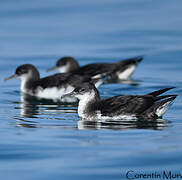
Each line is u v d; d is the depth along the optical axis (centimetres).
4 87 2034
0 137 1188
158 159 1000
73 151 1062
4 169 955
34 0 3397
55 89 1888
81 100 1500
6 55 2434
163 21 2967
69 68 2222
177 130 1254
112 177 911
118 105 1449
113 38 2712
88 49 2534
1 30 2842
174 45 2555
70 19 3042
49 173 930
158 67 2252
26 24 2948
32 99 1825
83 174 923
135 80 2072
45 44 2628
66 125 1346
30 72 1986
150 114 1432
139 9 3241
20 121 1395
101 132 1247
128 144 1113
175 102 1642
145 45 2578
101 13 3166
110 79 2123
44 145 1112
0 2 3309
